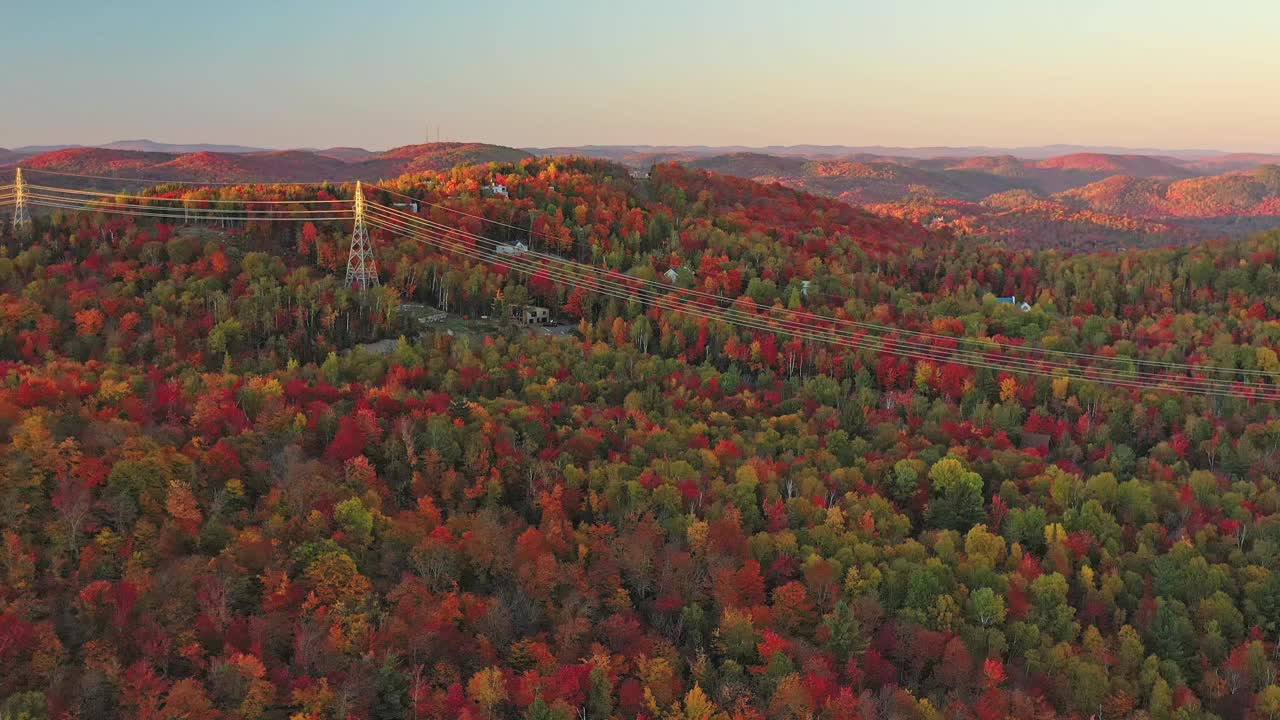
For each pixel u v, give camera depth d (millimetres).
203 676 84062
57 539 92750
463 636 95250
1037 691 102125
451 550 104375
